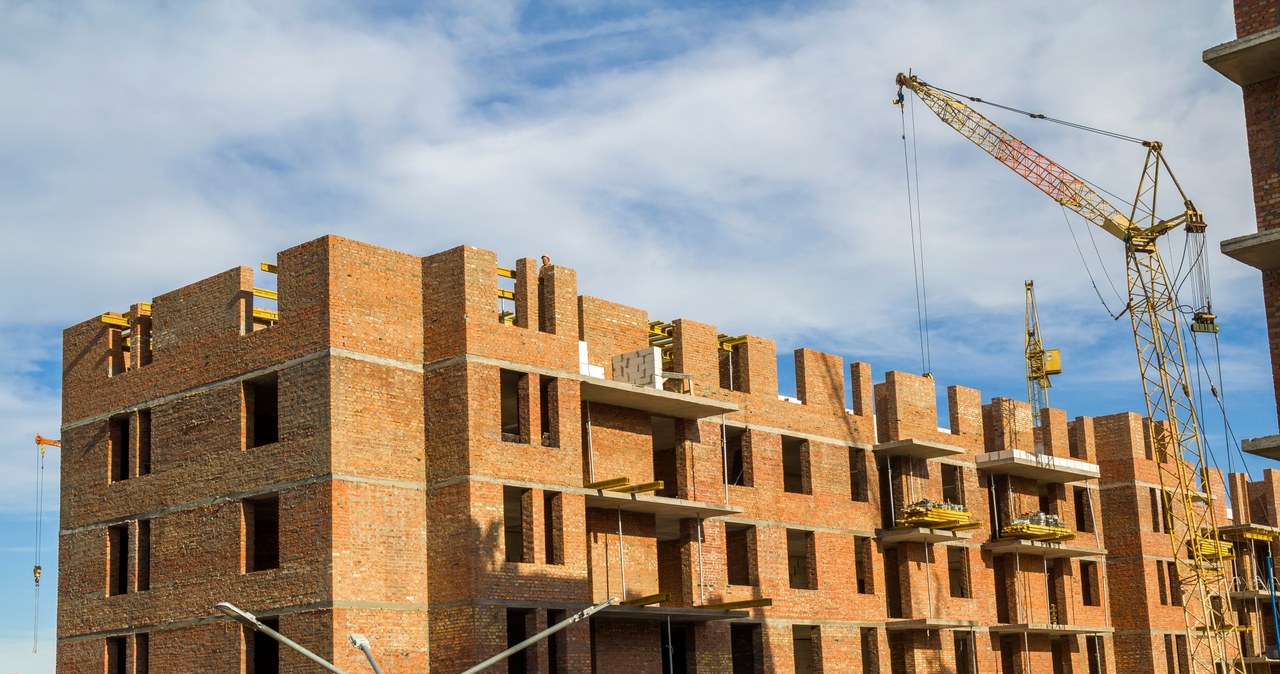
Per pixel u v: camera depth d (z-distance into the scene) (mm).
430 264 52531
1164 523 83875
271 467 50188
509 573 50188
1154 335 82875
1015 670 73250
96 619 55094
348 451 48938
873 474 68375
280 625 48750
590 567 54688
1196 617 83250
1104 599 79500
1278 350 38438
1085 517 80750
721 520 60031
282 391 50438
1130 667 79938
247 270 53375
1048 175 84812
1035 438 81875
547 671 50375
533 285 54156
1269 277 38938
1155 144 82500
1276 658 89000
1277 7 38188
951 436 72562
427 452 51188
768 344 64750
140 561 54531
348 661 47344
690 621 57875
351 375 49594
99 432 57062
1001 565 74750
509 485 51000
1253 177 39031
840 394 67938
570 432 53438
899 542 68500
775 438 63812
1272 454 37500
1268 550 95500
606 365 57719
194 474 52781
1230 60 38375
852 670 64375
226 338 52938
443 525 50188
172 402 54312
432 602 49969
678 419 59562
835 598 64562
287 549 49062
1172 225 82188
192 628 51438
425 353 51969
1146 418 84500
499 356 51812
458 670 48750
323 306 49719
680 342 60406
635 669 55281
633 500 54469
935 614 68812
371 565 48750
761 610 60812
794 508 63781
